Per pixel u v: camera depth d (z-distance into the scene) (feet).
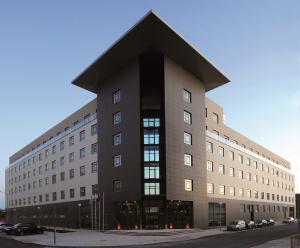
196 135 210.59
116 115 204.74
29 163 344.69
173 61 199.41
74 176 251.60
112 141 204.03
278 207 369.09
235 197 269.44
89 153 234.17
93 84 222.28
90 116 236.84
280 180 385.29
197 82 219.61
